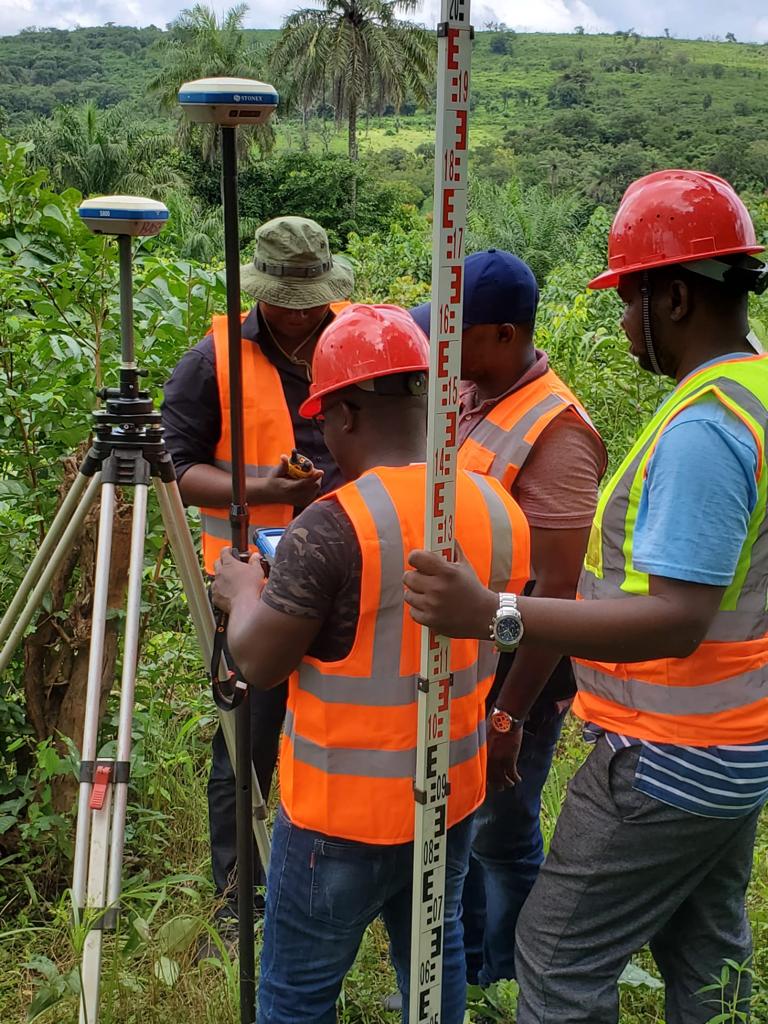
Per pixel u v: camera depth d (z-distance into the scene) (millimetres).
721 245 1867
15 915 3207
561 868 2105
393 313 1991
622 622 1758
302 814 2020
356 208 56594
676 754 1941
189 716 4078
